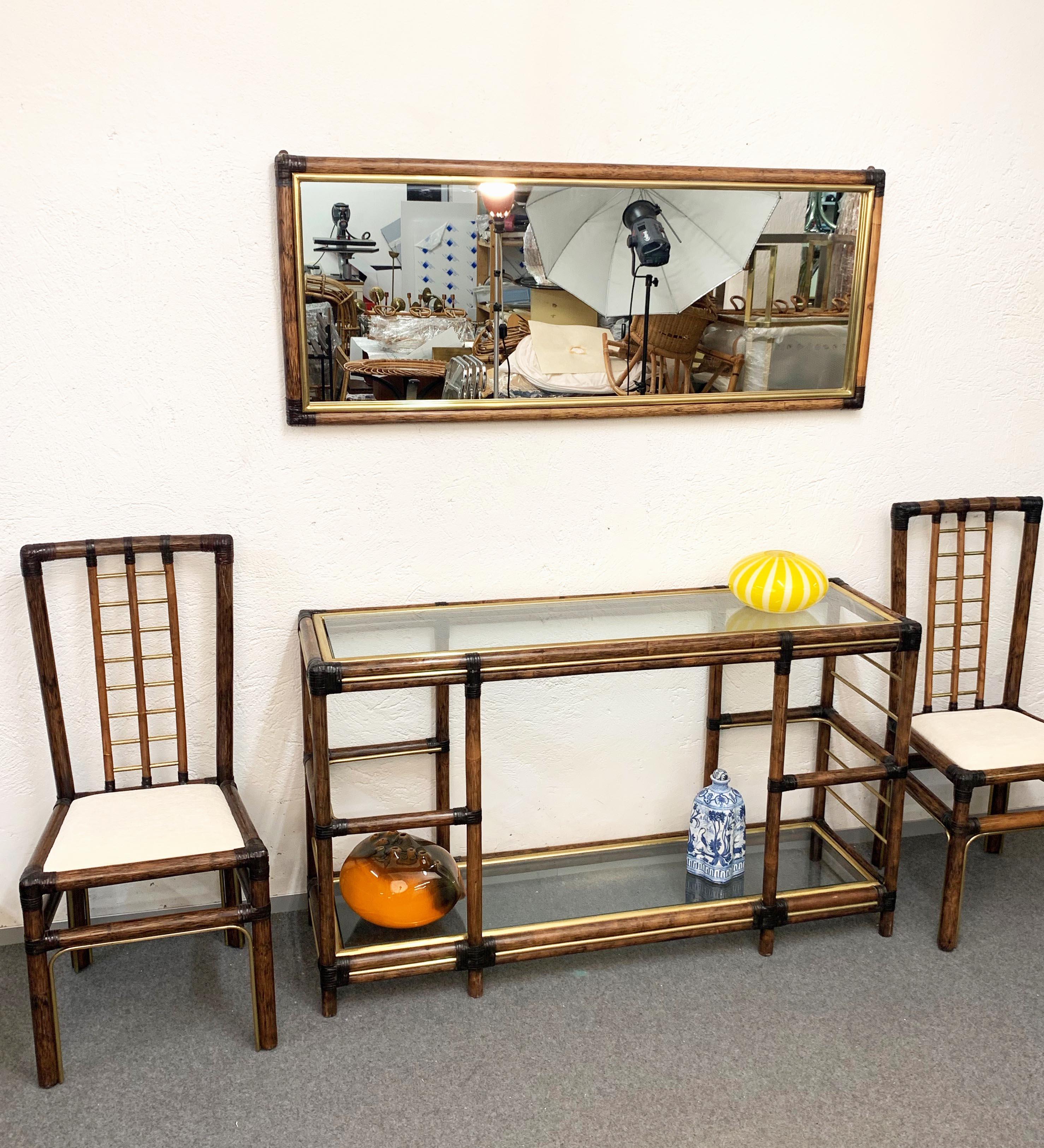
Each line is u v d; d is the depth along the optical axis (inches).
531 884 91.0
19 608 81.5
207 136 76.1
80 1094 71.9
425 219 79.9
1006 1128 69.1
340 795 92.5
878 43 86.6
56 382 77.9
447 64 79.0
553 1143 67.9
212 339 79.8
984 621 99.1
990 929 91.4
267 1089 72.6
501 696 93.6
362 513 86.2
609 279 84.6
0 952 87.6
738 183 84.6
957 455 98.3
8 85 72.0
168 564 81.1
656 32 82.1
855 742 92.7
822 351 90.8
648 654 78.9
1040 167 92.8
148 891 90.7
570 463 89.4
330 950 78.1
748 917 86.1
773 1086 72.9
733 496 94.0
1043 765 87.0
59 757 81.0
